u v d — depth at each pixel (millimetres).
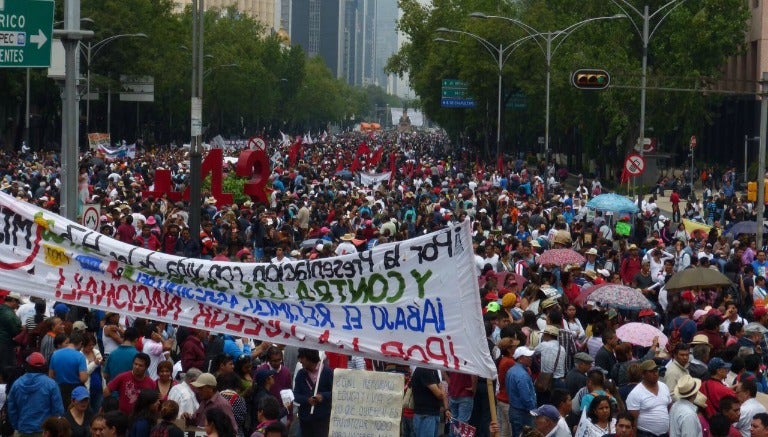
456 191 54969
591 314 18891
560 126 80625
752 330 17953
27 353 16141
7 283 11844
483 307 19844
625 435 11672
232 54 121062
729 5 70750
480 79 84625
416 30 105188
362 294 11133
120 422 11570
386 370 14617
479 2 96375
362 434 11570
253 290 11359
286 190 50094
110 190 40344
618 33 69562
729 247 30578
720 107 86688
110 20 86562
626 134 71438
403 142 163625
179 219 29391
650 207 46938
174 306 11570
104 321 16656
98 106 106688
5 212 11773
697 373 14461
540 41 80438
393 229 31578
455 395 15031
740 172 82312
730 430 12375
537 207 38344
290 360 16422
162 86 100062
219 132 128125
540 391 15430
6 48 17969
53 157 67438
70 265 11742
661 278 26156
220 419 11586
